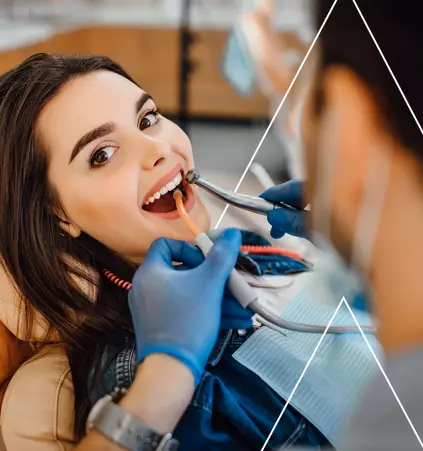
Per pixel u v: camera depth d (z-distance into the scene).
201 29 2.37
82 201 0.64
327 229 0.41
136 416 0.51
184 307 0.54
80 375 0.63
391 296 0.39
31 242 0.65
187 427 0.56
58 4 2.20
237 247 0.59
